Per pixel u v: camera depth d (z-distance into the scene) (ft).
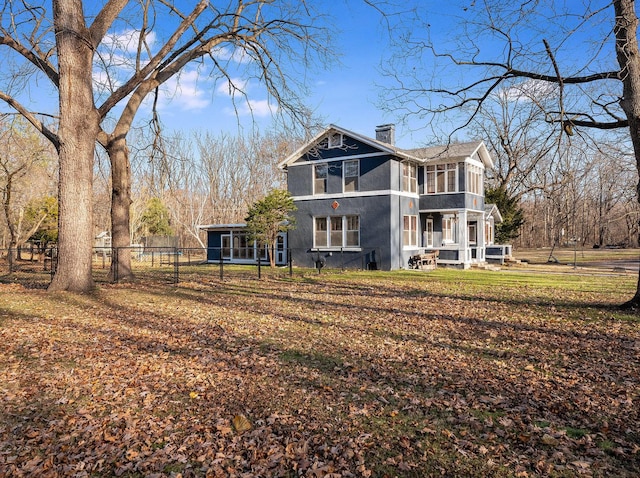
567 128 30.86
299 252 85.30
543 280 58.80
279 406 16.28
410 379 19.03
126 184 55.36
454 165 81.66
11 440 13.76
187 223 174.40
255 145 172.96
